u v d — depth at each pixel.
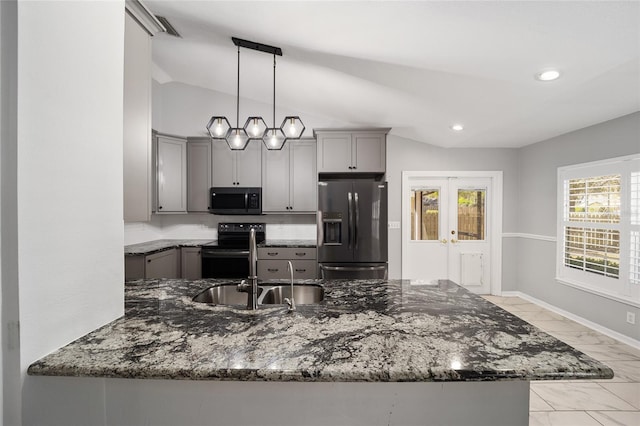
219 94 4.61
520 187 4.73
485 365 0.87
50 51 0.93
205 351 0.96
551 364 0.87
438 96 2.92
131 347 0.99
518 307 4.25
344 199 3.99
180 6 2.37
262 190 4.37
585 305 3.59
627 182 3.12
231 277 4.11
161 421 1.06
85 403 1.00
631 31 1.70
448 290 1.73
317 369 0.85
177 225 4.69
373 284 1.88
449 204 4.82
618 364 2.70
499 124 3.51
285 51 2.71
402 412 1.05
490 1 1.58
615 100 2.71
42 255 0.91
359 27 2.02
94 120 1.11
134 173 1.55
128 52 1.51
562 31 1.75
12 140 0.83
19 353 0.85
